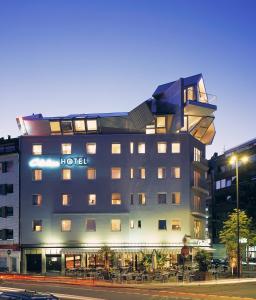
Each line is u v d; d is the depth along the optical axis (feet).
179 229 283.59
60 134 302.04
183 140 290.35
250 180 360.69
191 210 288.30
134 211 286.05
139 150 290.76
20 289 174.91
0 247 296.10
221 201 399.65
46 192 290.76
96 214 286.05
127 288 176.14
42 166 292.61
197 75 306.55
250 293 150.92
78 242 285.02
